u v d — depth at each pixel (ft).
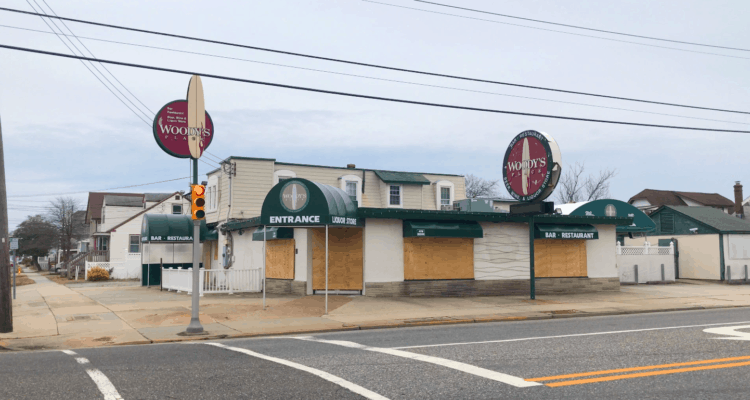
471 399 21.15
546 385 23.09
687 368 25.85
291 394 22.24
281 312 53.83
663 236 107.76
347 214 59.16
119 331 44.27
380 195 111.14
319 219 54.03
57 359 31.53
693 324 43.47
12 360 31.60
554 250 75.25
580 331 40.19
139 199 183.73
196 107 44.32
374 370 26.61
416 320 49.19
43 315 53.36
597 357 29.17
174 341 40.37
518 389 22.48
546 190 63.05
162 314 53.06
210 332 43.14
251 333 42.78
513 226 73.41
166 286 83.25
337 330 45.27
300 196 54.95
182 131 64.85
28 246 228.22
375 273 65.72
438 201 115.44
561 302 63.72
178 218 97.35
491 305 60.44
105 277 116.37
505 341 35.40
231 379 25.08
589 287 76.18
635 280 89.61
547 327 43.68
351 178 107.86
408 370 26.45
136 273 121.19
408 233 66.13
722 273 95.14
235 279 73.82
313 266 67.67
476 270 70.59
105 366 28.73
